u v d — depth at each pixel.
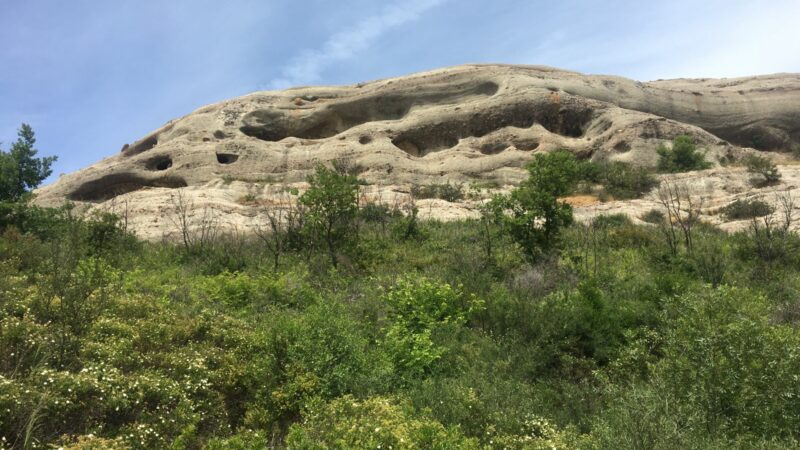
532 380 7.52
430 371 7.53
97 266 8.48
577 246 17.47
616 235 18.25
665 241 17.41
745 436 5.05
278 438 5.89
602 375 7.18
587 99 45.28
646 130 39.28
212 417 5.97
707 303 7.12
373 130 45.72
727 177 29.34
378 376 6.94
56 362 6.12
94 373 5.61
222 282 12.01
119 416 5.41
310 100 53.59
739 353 5.80
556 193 16.42
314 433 5.29
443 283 11.49
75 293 7.20
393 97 50.47
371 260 15.55
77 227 15.02
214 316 8.82
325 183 16.52
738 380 5.59
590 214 25.42
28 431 4.46
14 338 6.30
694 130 40.56
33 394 4.92
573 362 7.89
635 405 5.05
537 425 5.67
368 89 52.66
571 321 8.66
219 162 42.28
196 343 7.57
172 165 41.38
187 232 20.16
